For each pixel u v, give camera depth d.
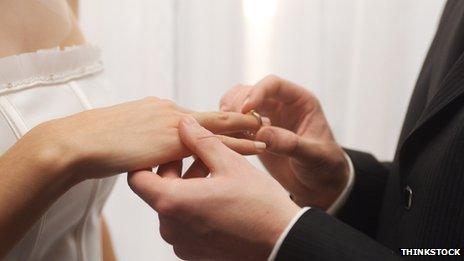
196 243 0.72
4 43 0.77
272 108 0.93
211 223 0.70
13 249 0.73
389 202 0.83
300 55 1.29
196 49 1.30
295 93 0.92
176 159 0.74
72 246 0.81
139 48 1.29
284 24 1.29
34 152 0.69
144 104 0.75
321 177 0.92
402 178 0.78
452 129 0.72
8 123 0.73
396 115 1.31
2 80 0.74
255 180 0.71
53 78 0.79
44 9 0.81
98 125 0.72
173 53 1.29
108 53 1.29
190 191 0.69
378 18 1.27
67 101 0.79
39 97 0.76
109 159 0.70
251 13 1.29
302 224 0.70
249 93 0.88
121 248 1.38
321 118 0.93
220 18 1.29
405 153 0.78
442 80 0.77
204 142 0.72
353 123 1.32
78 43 0.87
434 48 0.86
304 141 0.87
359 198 0.94
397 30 1.28
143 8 1.28
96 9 1.28
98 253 0.86
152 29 1.28
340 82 1.31
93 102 0.82
